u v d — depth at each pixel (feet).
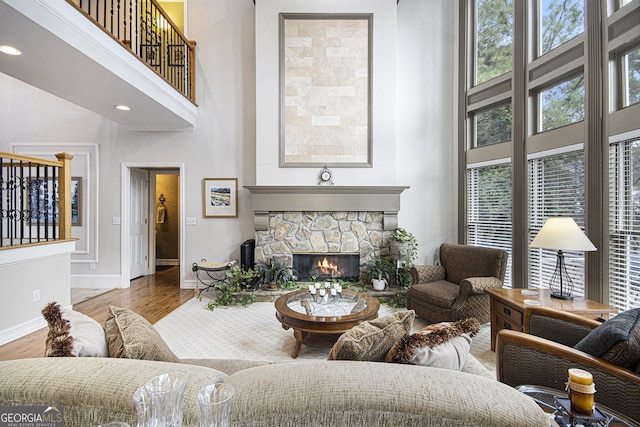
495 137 12.91
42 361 3.19
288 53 14.05
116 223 15.29
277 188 13.79
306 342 8.22
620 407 4.01
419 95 14.90
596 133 8.54
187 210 15.30
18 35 7.23
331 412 2.76
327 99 14.07
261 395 2.83
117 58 9.38
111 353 3.90
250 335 9.64
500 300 8.21
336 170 14.11
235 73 15.17
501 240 12.37
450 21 14.93
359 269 14.34
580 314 6.98
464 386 2.96
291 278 13.74
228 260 15.28
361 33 13.99
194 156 15.28
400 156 14.90
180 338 9.42
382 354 3.86
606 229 8.34
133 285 15.93
